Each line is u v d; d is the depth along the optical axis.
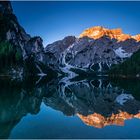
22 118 44.09
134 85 157.75
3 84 116.50
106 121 43.53
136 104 67.19
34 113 49.88
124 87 137.38
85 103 69.56
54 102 69.94
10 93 81.88
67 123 40.66
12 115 46.62
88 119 44.97
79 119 44.53
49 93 94.38
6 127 36.75
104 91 109.50
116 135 33.50
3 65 182.62
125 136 33.03
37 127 37.22
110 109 58.38
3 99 68.00
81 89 121.62
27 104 61.78
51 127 37.31
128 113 52.78
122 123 41.88
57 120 43.06
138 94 95.12
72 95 91.75
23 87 107.81
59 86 139.25
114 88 129.38
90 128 37.22
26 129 35.66
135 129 37.22
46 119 43.75
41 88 112.94
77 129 36.47
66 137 31.84
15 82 138.00
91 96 88.75
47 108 57.53
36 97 77.94
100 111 55.28
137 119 45.72
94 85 160.88
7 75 176.38
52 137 31.59
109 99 78.75
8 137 31.16
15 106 57.50
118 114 51.19
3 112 49.66
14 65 193.50
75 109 57.69
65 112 52.53
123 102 71.19
